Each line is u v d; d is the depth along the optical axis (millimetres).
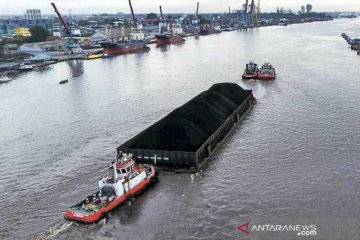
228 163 69750
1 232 52562
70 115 111125
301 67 168500
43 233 51500
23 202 60562
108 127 96688
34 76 193500
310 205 54031
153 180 62750
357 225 48844
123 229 51062
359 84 127500
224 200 56812
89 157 76875
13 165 76250
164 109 111188
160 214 54094
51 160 77250
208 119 80750
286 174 63844
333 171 63812
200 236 48719
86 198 56938
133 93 135875
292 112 99562
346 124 87062
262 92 124938
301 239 46969
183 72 177000
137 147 71688
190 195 58875
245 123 93062
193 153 66688
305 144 76562
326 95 114562
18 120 110062
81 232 50969
